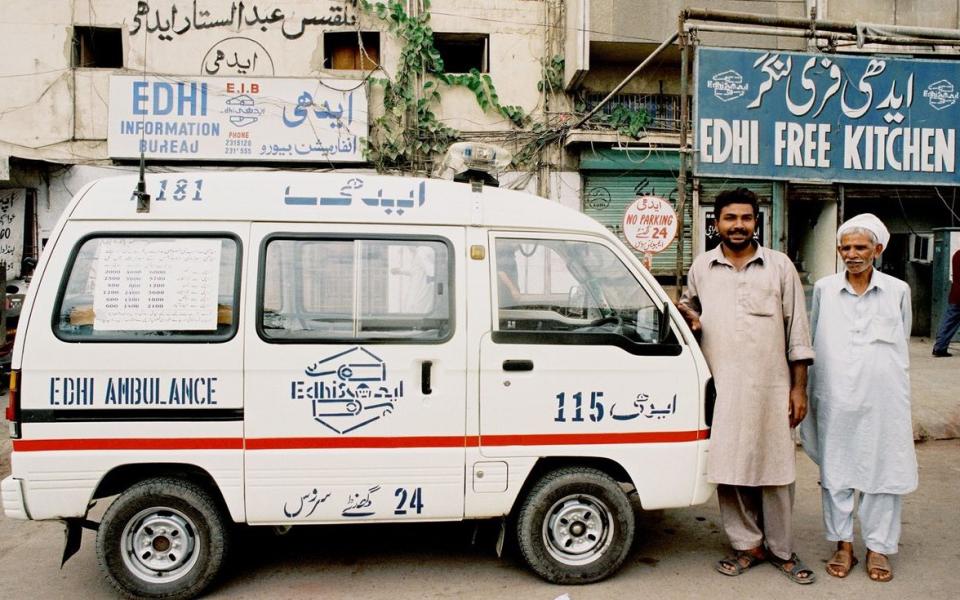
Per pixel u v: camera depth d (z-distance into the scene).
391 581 3.28
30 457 2.87
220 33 9.51
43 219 9.28
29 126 9.31
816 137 6.91
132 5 9.36
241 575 3.34
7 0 9.23
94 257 2.97
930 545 3.72
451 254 3.13
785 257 3.30
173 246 3.00
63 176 9.33
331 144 9.56
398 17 9.69
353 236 3.09
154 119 9.28
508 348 3.10
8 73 9.27
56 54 9.31
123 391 2.91
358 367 3.01
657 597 3.12
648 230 6.88
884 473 3.26
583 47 9.35
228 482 2.96
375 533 3.88
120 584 3.00
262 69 9.59
